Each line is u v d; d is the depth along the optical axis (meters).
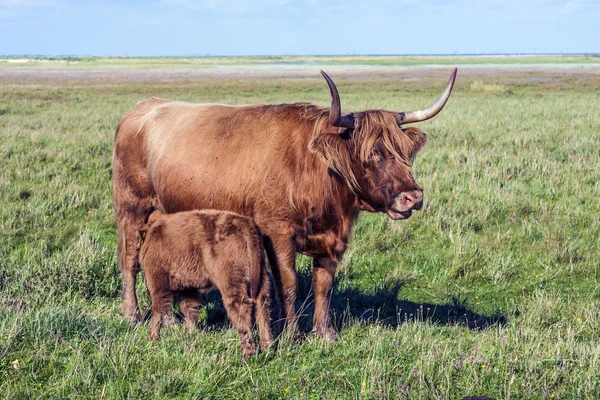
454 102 26.48
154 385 4.06
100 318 5.40
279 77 61.78
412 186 4.77
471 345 4.81
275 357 4.56
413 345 4.73
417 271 7.01
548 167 11.32
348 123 4.88
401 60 168.25
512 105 24.47
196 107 6.01
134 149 6.19
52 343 4.67
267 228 5.13
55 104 27.06
